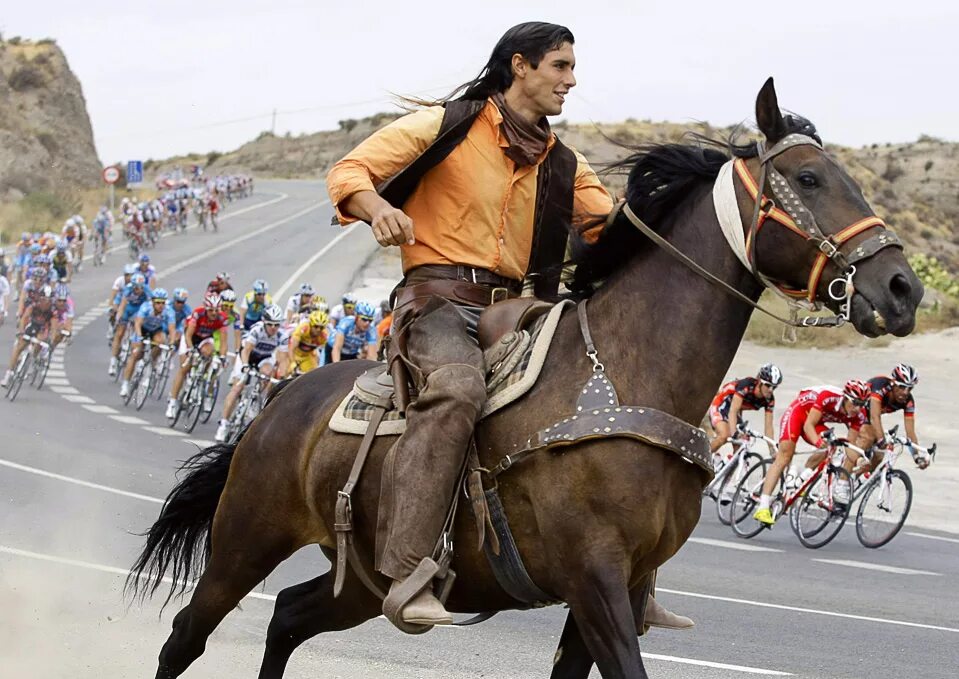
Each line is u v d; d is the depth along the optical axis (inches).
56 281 768.3
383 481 159.5
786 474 510.6
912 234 2706.7
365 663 235.0
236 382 624.4
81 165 3016.7
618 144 167.2
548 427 151.4
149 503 413.1
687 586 351.6
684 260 155.0
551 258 173.0
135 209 1770.4
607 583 145.6
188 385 646.5
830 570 407.5
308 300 743.7
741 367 970.7
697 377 153.0
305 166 4832.7
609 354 154.6
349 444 170.9
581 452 148.3
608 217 162.7
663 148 159.3
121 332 834.8
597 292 161.8
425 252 170.9
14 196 2506.2
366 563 170.2
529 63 165.8
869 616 319.0
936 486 639.8
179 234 2068.2
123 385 734.5
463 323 165.5
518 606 166.2
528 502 153.6
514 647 256.7
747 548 458.3
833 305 147.0
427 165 166.4
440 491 153.6
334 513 171.9
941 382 927.0
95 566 313.7
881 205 2844.5
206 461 201.6
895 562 437.1
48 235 1291.8
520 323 162.2
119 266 1622.8
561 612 302.0
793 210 148.6
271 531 185.6
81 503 406.0
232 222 2313.0
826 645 275.3
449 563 158.2
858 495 482.3
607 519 146.7
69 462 496.1
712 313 153.5
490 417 157.5
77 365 900.0
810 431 482.9
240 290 1316.4
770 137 153.6
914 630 301.3
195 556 204.5
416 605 152.4
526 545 155.1
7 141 2684.5
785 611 318.0
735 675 239.8
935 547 481.7
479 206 167.9
